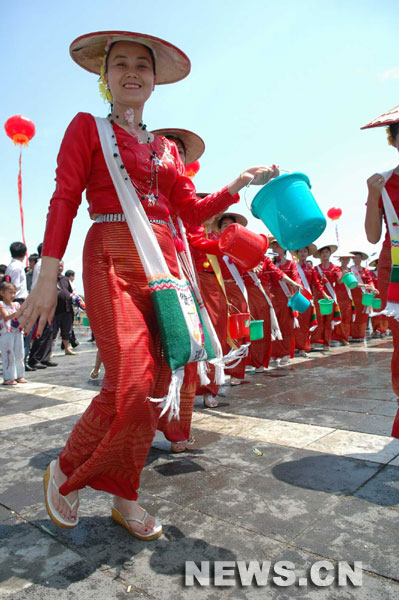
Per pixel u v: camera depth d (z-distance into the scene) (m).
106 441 1.71
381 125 2.36
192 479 2.55
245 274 5.96
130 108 2.04
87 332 17.70
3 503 2.34
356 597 1.52
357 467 2.59
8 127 8.49
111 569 1.73
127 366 1.72
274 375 5.86
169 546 1.88
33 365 7.62
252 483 2.45
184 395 2.98
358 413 3.71
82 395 5.12
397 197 2.43
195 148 3.54
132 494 1.93
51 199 1.85
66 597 1.57
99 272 1.86
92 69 2.33
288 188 2.11
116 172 1.89
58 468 1.89
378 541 1.84
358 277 10.11
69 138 1.89
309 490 2.33
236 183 2.09
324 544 1.83
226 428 3.49
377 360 6.78
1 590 1.62
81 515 2.19
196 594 1.57
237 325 4.13
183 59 2.26
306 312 7.65
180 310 1.87
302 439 3.13
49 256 1.76
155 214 2.00
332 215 11.12
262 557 1.77
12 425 3.85
